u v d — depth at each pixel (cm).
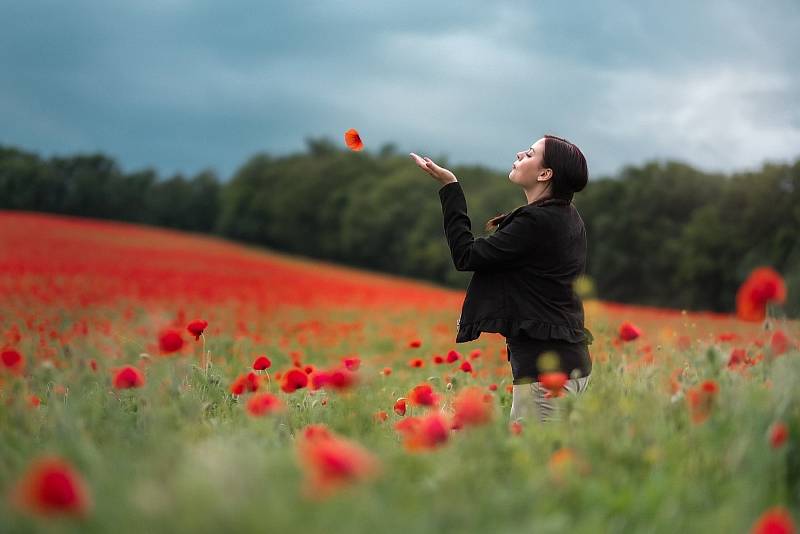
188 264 3678
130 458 270
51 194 9994
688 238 5291
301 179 9606
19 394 361
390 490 221
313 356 1058
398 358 1003
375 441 319
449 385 454
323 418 387
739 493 228
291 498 200
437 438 253
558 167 401
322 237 9188
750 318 265
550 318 384
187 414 347
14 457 272
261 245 9694
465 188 8350
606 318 514
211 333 1027
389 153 9944
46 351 711
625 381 343
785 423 263
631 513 221
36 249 3622
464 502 211
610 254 5803
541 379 317
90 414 355
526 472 239
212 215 10394
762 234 4984
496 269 391
